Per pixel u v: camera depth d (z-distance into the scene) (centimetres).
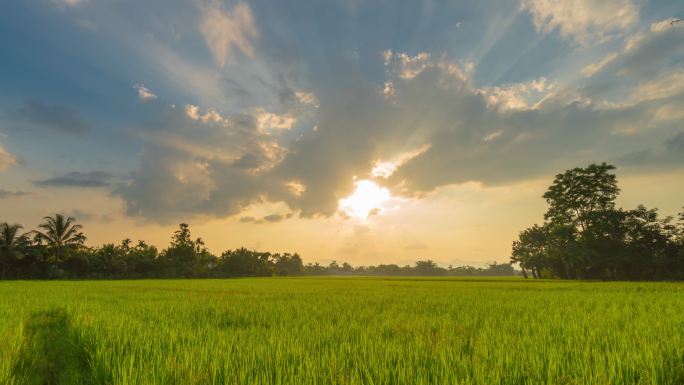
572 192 5797
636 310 1111
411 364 491
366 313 1100
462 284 3703
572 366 486
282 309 1220
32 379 514
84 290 2417
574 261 5394
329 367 463
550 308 1225
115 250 7056
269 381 427
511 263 7506
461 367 477
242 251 10938
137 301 1545
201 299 1662
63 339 779
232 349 597
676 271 4938
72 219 5994
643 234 5209
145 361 526
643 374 444
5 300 1584
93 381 505
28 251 5488
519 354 543
